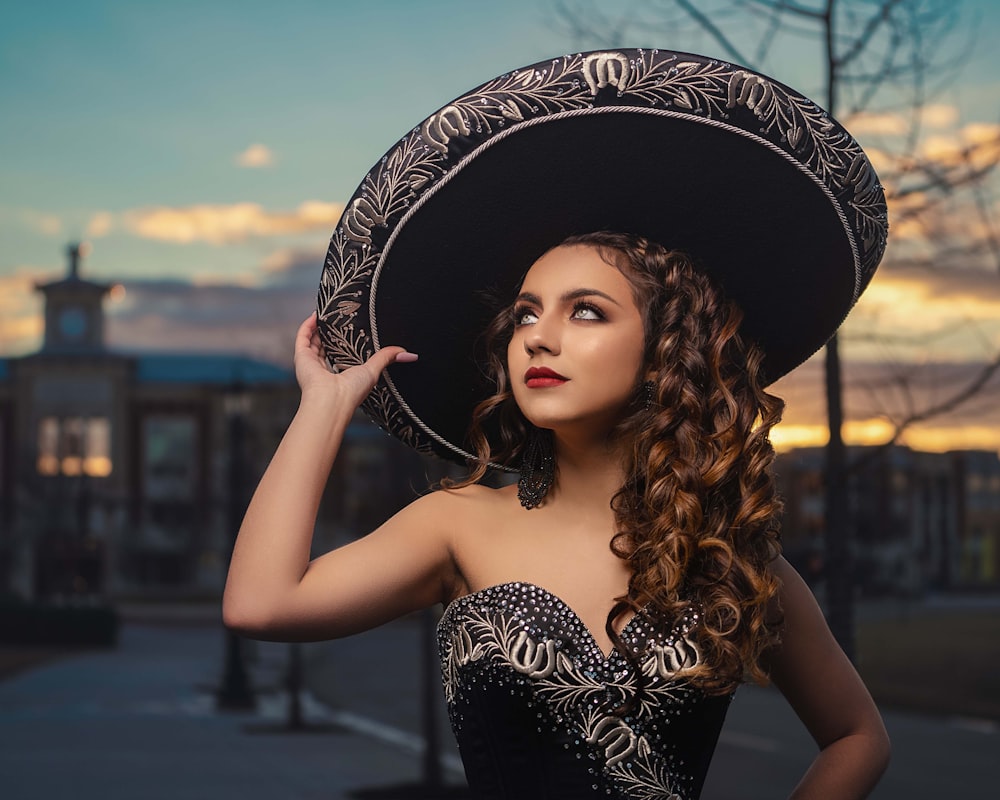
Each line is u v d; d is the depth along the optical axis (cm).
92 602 5519
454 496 184
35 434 5628
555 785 166
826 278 192
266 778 1190
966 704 1956
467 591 179
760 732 1634
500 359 191
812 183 177
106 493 5641
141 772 1227
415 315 190
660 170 176
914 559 7044
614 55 165
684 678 166
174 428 5738
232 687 1964
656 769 167
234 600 166
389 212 179
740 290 195
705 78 166
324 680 2575
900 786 1173
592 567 174
